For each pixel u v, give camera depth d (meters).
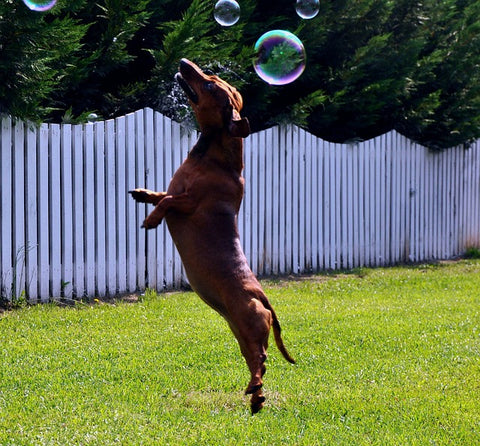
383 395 5.98
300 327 8.15
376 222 13.70
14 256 8.63
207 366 6.58
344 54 13.52
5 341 7.09
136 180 9.80
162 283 10.05
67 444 4.79
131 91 10.80
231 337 7.54
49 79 9.09
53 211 8.95
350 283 11.35
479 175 16.17
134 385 5.98
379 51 13.39
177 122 10.56
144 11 10.73
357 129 14.15
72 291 9.16
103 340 7.25
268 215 11.67
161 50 10.49
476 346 7.55
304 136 12.23
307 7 8.78
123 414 5.34
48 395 5.66
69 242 9.09
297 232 12.18
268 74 6.46
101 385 5.95
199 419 5.36
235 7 7.31
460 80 15.15
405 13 14.42
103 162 9.42
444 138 14.95
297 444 4.96
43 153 8.87
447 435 5.20
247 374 6.39
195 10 10.23
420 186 14.62
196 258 4.54
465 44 14.98
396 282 11.61
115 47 10.38
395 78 13.87
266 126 13.06
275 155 11.75
